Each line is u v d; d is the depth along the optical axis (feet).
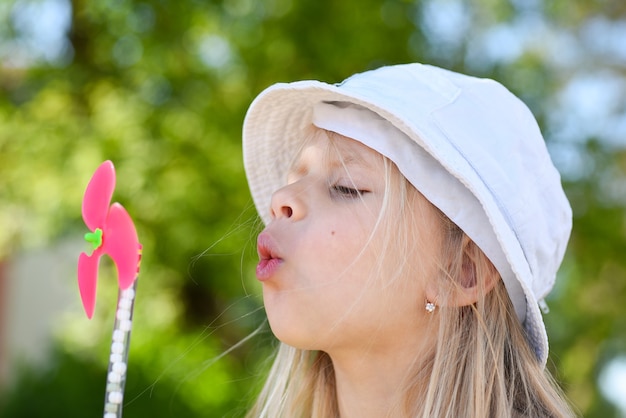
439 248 4.78
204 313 22.53
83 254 4.66
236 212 19.16
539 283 5.16
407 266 4.68
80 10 19.54
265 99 5.40
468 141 4.71
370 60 18.76
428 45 20.13
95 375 17.02
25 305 27.48
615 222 22.08
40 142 19.66
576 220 21.72
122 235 4.48
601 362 23.40
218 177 19.17
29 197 19.92
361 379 4.84
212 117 18.99
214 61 19.74
